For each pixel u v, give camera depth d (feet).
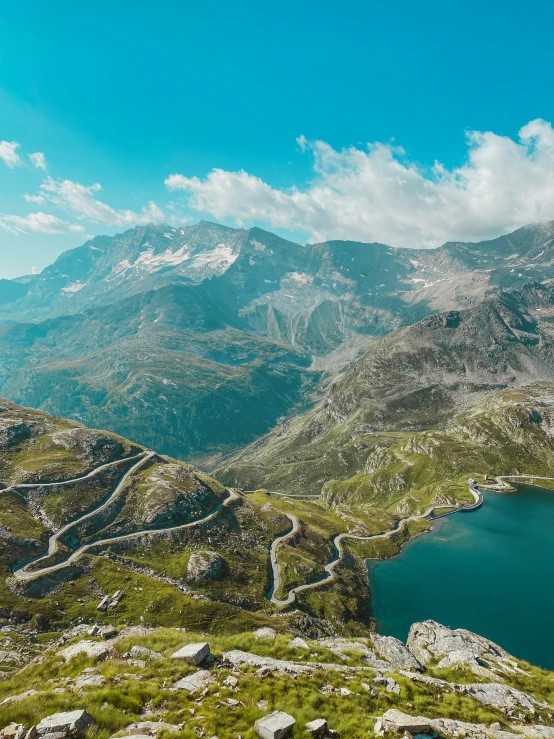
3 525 584.81
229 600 569.64
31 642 403.34
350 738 102.01
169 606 505.66
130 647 149.59
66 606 480.64
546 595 570.46
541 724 141.79
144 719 99.04
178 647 149.48
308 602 600.39
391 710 119.55
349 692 129.59
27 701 100.89
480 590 596.70
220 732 93.20
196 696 111.45
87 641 159.63
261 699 114.11
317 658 163.63
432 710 133.28
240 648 162.09
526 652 434.30
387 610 585.63
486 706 146.92
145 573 583.58
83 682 116.88
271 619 523.70
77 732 87.66
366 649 204.74
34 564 539.70
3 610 451.12
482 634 474.49
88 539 623.36
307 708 110.73
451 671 199.11
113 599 502.79
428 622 298.97
